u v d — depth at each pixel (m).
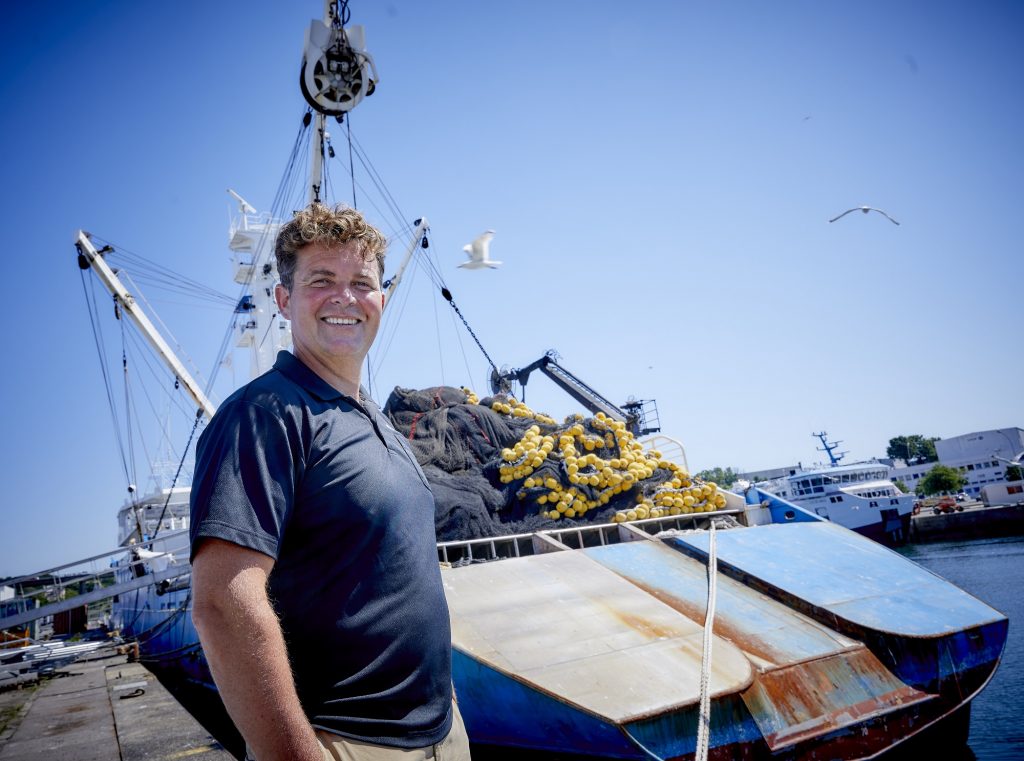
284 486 1.57
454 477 8.77
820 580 6.56
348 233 2.01
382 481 1.77
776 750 4.66
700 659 4.96
